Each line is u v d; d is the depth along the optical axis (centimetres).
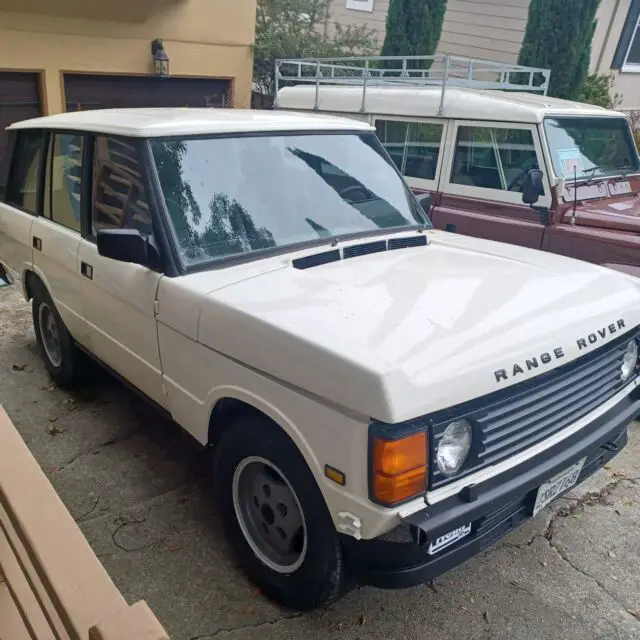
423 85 670
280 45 1128
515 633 258
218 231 292
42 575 125
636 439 411
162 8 892
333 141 358
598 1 1034
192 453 372
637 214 501
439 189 600
